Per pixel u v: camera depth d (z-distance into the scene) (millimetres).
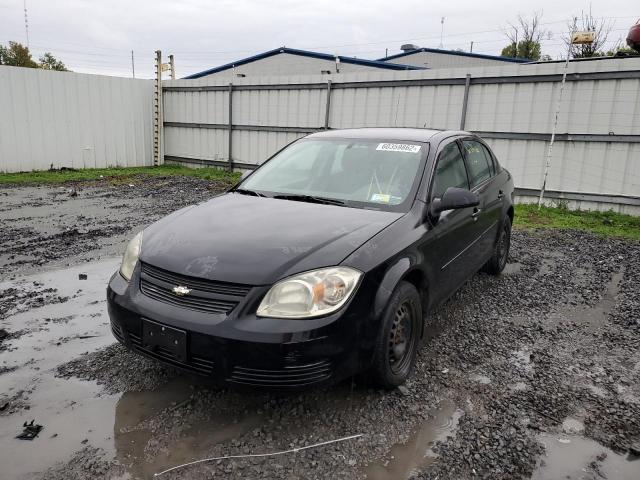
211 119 15258
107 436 2588
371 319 2693
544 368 3441
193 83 15352
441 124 11164
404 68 21188
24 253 5957
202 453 2469
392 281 2814
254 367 2428
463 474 2371
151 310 2662
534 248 7023
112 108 15148
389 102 11812
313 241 2791
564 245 7227
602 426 2785
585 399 3059
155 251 2879
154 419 2740
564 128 9719
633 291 5145
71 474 2301
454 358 3557
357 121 12406
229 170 15078
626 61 8922
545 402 3010
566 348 3775
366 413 2832
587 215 9461
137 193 10734
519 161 10336
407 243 3053
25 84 13188
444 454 2512
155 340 2646
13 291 4680
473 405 2959
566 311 4559
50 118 13797
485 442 2613
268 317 2453
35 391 2996
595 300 4867
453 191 3418
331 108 12758
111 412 2801
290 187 3883
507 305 4680
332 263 2623
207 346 2477
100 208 8938
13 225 7406
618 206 9508
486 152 5211
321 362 2488
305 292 2486
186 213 3402
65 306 4348
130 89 15500
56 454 2439
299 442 2568
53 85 13734
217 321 2479
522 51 40969
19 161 13367
